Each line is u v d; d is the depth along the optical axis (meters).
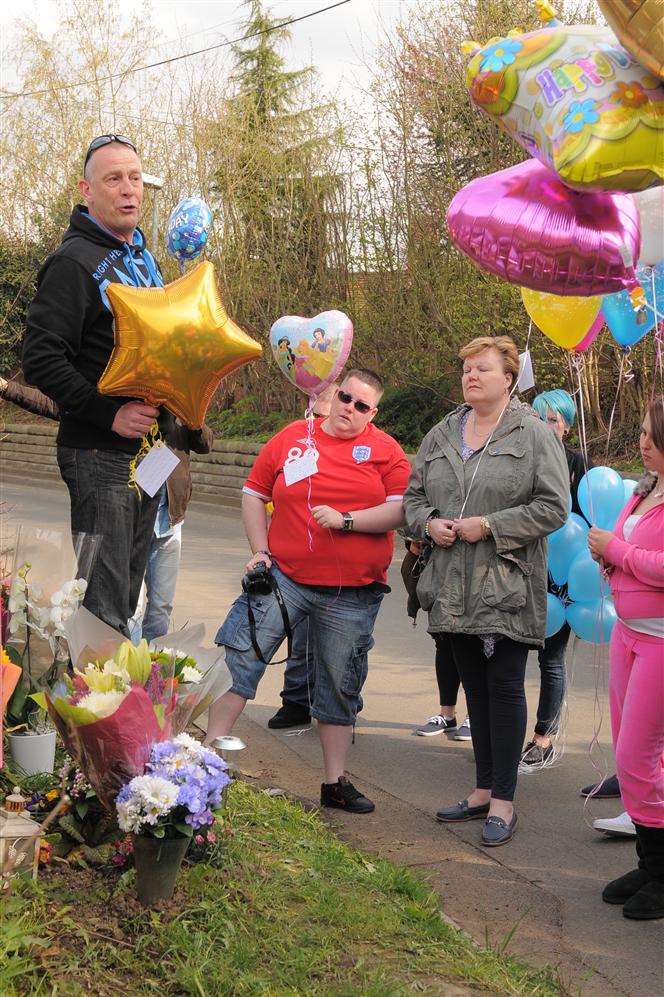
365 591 4.36
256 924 2.85
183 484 5.07
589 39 3.25
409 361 14.80
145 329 3.58
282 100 22.44
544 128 3.24
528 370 4.37
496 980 2.90
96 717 2.85
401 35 14.16
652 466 3.65
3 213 23.34
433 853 4.03
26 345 3.72
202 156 18.36
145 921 2.73
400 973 2.81
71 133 22.23
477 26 13.41
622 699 3.71
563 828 4.34
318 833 3.91
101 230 3.85
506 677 4.21
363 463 4.39
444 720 5.59
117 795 2.93
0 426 6.72
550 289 3.64
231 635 4.28
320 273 16.97
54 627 3.38
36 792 3.20
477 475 4.24
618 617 3.69
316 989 2.63
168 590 5.24
